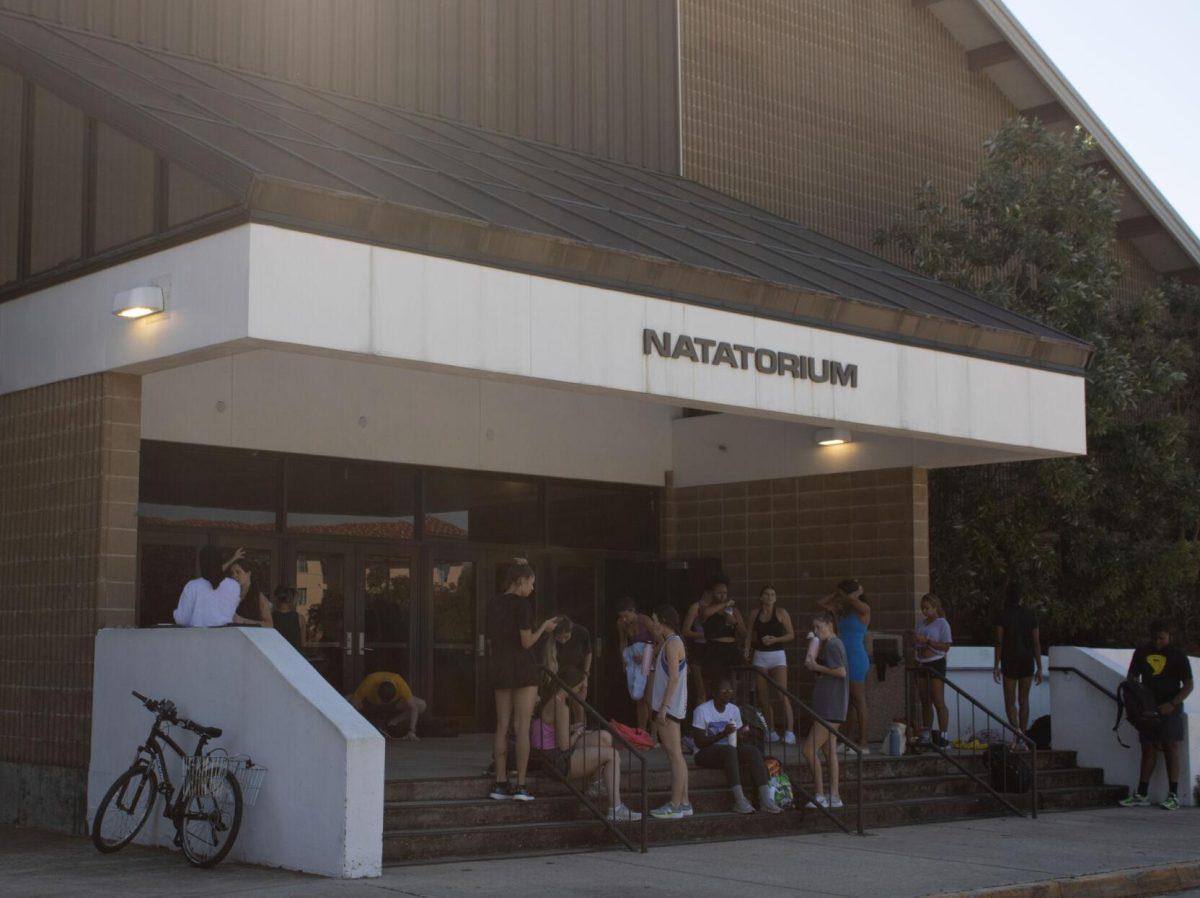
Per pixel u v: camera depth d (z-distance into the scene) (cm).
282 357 1655
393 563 1748
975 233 2258
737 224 1881
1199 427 2516
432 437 1783
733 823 1252
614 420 1983
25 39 1508
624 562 1925
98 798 1195
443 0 2028
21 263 1375
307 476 1680
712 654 1559
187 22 1775
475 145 1842
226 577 1202
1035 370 1711
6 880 977
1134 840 1278
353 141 1532
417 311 1198
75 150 1323
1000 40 2581
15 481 1330
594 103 2156
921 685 1645
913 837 1277
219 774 1044
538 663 1197
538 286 1281
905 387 1574
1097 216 2209
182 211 1181
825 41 2425
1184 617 2348
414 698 1689
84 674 1227
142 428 1530
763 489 1953
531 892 943
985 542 2050
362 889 939
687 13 2267
